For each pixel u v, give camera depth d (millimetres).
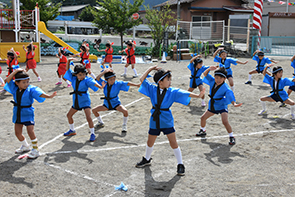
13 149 5684
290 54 22672
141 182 4422
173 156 5410
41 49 22266
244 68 16844
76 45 23094
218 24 28359
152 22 23219
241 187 4250
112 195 4043
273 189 4184
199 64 8625
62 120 7652
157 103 4613
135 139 6324
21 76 5004
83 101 6250
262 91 11070
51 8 25141
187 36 25594
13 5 18547
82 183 4379
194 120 7699
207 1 27750
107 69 6445
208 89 11695
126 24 23078
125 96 10352
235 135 6520
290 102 7559
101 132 6789
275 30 35719
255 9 21922
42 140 6223
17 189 4180
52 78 13375
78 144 6016
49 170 4801
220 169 4852
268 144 5965
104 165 5016
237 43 26750
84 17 37625
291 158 5277
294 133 6598
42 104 9180
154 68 4840
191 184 4355
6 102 9391
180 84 12211
